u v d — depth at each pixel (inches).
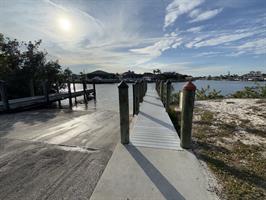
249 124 179.6
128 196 73.5
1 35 534.6
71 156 119.1
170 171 91.3
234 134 153.5
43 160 113.1
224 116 212.4
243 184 82.0
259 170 94.7
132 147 121.0
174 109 276.5
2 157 117.9
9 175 95.2
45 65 652.1
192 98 110.9
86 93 699.4
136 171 91.4
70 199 75.2
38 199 75.6
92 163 108.3
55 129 192.2
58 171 98.7
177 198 72.3
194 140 140.3
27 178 92.0
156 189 77.5
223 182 83.2
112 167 95.5
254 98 350.6
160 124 178.5
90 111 323.6
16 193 80.0
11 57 553.6
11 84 527.8
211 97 415.5
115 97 754.2
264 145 129.6
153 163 99.3
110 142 149.2
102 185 80.8
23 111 331.9
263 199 72.3
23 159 114.7
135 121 190.7
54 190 81.5
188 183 81.7
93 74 2920.8
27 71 577.3
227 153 116.3
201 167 96.4
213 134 154.1
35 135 169.2
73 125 212.2
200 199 71.7
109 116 271.1
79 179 90.3
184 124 115.4
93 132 181.0
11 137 162.1
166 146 122.8
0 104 334.0
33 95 550.9
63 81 747.4
